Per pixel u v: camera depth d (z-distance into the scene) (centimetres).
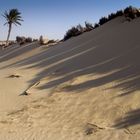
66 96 1590
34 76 2253
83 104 1432
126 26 2738
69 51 2819
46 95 1695
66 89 1702
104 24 3397
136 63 1716
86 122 1244
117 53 2062
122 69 1720
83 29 4103
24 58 3872
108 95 1450
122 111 1259
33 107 1522
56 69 2262
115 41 2372
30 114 1426
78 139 1102
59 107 1460
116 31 2731
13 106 1614
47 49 3791
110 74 1716
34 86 1908
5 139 1150
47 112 1423
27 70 2567
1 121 1371
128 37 2312
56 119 1326
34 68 2580
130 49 2008
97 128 1166
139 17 2820
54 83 1886
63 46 3256
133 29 2469
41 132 1198
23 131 1225
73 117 1319
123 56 1931
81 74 1908
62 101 1531
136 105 1275
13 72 2592
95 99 1450
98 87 1584
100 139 1081
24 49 4572
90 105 1400
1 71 2916
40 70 2422
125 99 1352
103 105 1362
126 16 3050
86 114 1323
